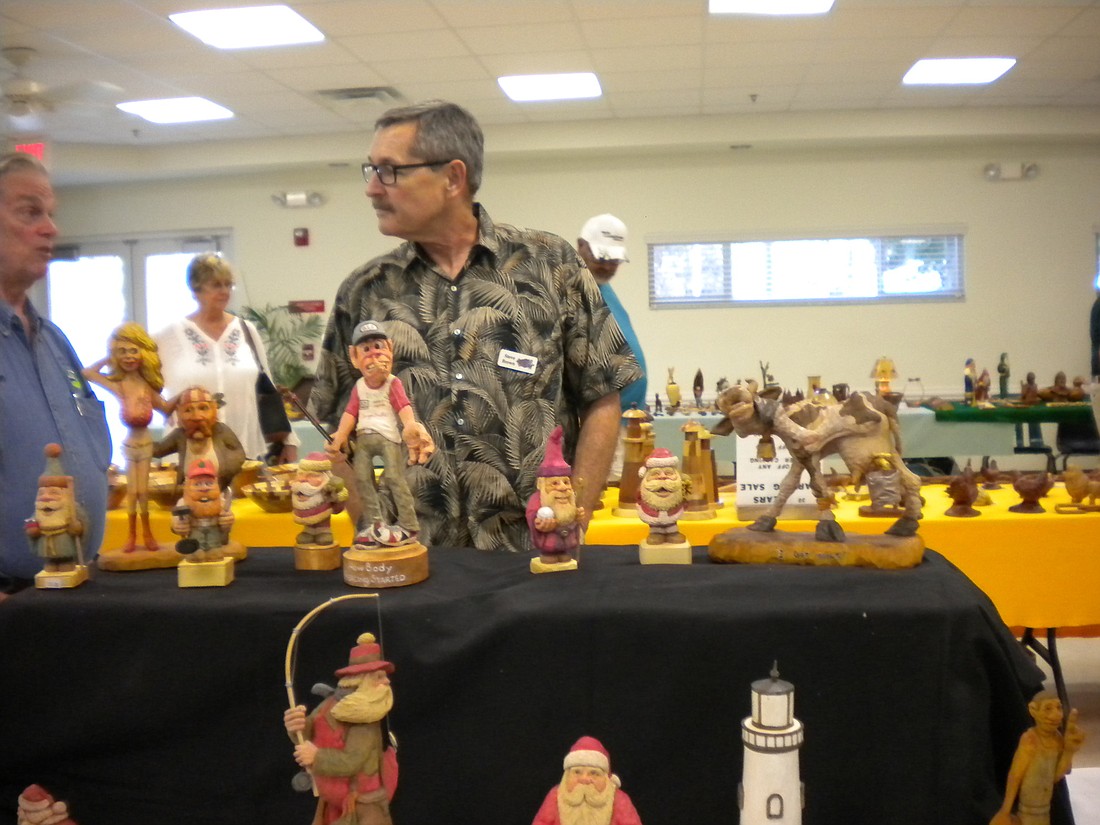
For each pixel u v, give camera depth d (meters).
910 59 6.00
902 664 1.23
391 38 5.34
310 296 8.80
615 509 2.73
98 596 1.35
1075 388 5.81
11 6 4.67
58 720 1.33
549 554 1.48
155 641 1.30
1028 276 8.09
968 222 8.08
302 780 1.11
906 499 1.54
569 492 1.48
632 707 1.25
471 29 5.21
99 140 7.78
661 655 1.25
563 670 1.26
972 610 1.25
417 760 1.28
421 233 1.76
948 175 8.05
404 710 1.27
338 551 1.55
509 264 1.83
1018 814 1.22
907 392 8.25
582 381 1.91
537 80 6.38
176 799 1.32
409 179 1.67
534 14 5.00
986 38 5.59
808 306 8.30
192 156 8.10
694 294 8.45
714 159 8.21
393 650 1.27
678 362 8.48
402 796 1.28
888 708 1.23
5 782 1.37
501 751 1.27
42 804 1.29
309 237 8.73
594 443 1.87
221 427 1.54
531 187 8.38
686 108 7.33
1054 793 1.23
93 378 1.54
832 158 8.12
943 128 7.55
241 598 1.32
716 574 1.43
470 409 1.79
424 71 6.06
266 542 2.76
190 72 5.93
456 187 1.71
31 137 5.67
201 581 1.40
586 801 1.10
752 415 1.57
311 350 8.67
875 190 8.12
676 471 1.59
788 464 2.50
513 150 7.86
